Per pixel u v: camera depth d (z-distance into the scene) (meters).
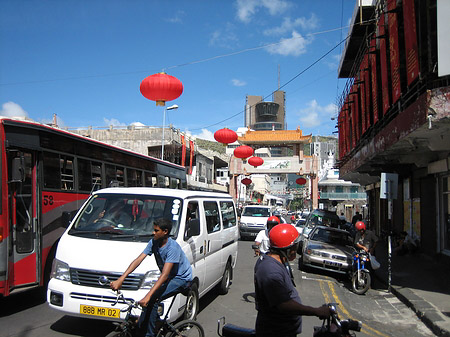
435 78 8.45
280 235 3.20
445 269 12.61
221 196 8.66
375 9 13.44
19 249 6.80
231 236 8.72
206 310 7.28
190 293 5.94
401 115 9.73
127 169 11.66
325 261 11.82
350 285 10.98
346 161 22.61
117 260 5.18
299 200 91.38
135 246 5.39
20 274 6.78
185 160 38.22
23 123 7.04
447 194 13.13
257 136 41.91
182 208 6.17
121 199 6.28
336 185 54.75
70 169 8.58
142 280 5.04
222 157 47.31
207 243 6.84
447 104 7.70
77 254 5.31
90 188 9.34
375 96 13.36
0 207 6.36
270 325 3.11
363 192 54.47
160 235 4.43
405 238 17.39
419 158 13.57
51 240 7.63
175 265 4.52
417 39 8.59
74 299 5.11
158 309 4.82
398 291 9.55
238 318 6.89
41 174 7.45
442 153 12.37
